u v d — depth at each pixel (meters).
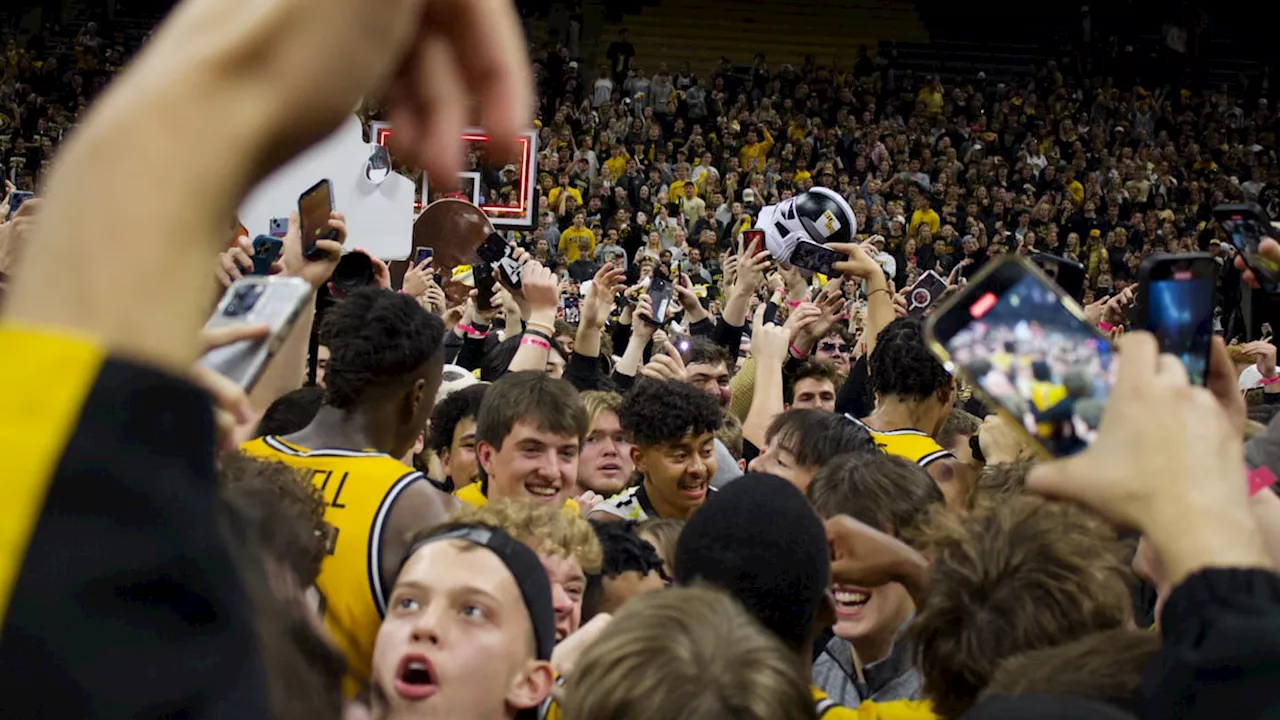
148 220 0.35
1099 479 0.69
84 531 0.33
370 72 0.35
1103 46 22.03
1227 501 0.67
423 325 2.21
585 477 3.40
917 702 1.56
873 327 3.96
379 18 0.35
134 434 0.34
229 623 0.36
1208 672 0.67
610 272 4.17
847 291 5.60
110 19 20.31
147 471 0.34
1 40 20.06
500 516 2.01
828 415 2.95
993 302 0.92
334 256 2.45
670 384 2.99
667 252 14.69
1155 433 0.68
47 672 0.33
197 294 0.36
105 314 0.34
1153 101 20.78
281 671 0.56
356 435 2.19
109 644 0.33
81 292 0.34
